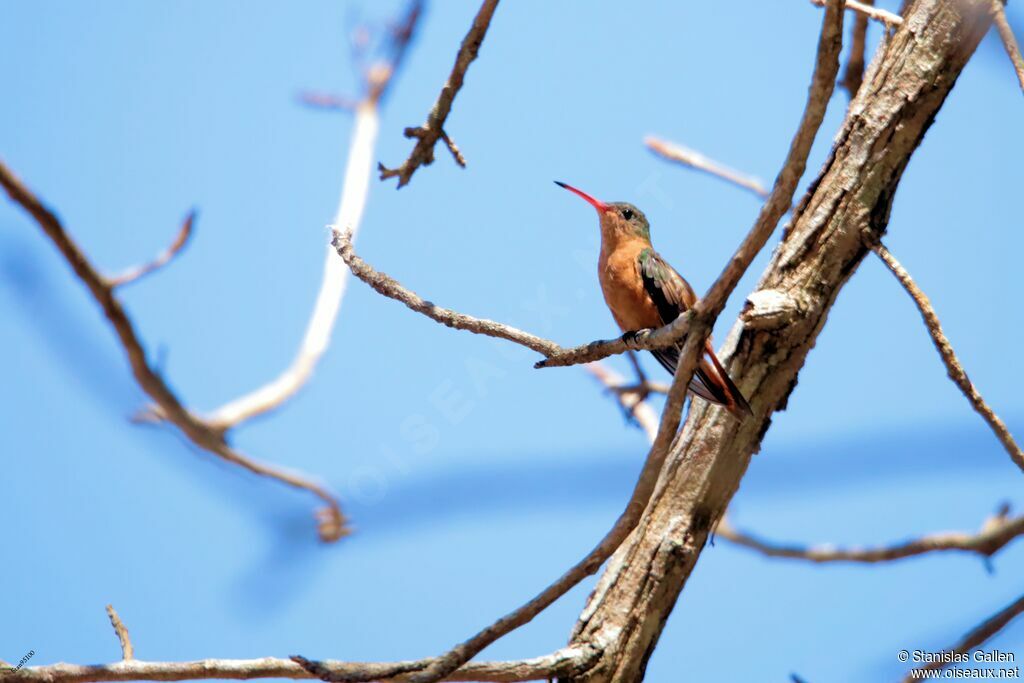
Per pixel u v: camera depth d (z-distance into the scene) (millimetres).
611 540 6414
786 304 8039
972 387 7320
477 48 8242
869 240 8031
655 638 8078
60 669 7227
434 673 6469
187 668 7270
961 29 8039
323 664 6938
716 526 8297
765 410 8297
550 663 7656
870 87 8297
